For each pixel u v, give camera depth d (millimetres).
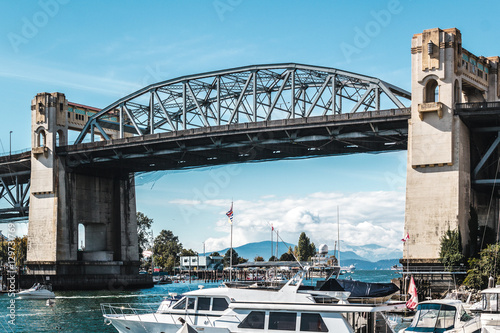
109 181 151875
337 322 42969
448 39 98188
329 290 45438
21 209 155875
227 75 126562
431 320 48719
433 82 99812
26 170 157000
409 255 96875
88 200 146875
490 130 100812
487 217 107812
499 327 46938
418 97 99625
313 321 43500
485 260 87812
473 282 87438
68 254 141000
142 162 141250
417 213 97500
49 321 77625
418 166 98500
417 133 99000
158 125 145875
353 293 45188
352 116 106688
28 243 143250
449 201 95500
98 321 77500
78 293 129875
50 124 143000
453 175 95938
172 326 49156
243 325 45062
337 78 118312
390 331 44688
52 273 137750
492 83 109562
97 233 150500
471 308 56188
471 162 101438
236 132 117562
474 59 104750
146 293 128125
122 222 151250
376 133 106438
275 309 44438
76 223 143375
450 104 96875
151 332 50031
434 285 92812
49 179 141625
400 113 102438
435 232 95688
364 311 42719
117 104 139000
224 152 129500
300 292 45125
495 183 100250
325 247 79062
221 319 46031
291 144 119125
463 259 91938
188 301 48812
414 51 100562
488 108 95000
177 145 130125
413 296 76875
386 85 109750
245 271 168500
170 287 158375
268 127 114500
